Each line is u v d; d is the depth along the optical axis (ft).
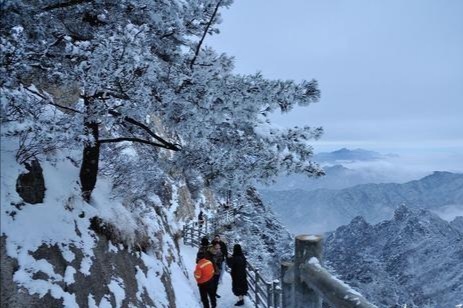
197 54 26.37
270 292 34.86
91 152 27.53
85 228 26.20
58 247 22.56
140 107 22.45
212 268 38.60
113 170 34.88
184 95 23.63
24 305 18.53
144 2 23.98
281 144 24.99
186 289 41.78
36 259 20.59
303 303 8.47
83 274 23.40
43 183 24.39
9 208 20.86
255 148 25.84
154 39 25.91
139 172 35.45
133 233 32.35
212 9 26.50
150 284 32.14
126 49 19.57
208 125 23.86
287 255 120.37
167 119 24.89
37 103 21.38
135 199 35.32
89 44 22.52
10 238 19.97
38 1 22.34
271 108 23.59
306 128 25.46
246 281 42.11
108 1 25.05
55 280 20.90
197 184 30.19
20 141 22.06
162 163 29.40
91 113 22.58
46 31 22.20
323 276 7.56
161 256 39.14
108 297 24.77
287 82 23.63
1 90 19.10
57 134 21.89
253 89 23.54
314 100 23.66
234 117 23.85
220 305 43.04
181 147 28.19
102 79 20.66
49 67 22.94
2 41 18.79
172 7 24.40
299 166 24.89
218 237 50.72
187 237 82.33
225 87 23.43
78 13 26.58
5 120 19.60
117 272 27.61
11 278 18.76
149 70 21.24
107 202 31.45
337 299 6.88
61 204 24.82
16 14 18.49
